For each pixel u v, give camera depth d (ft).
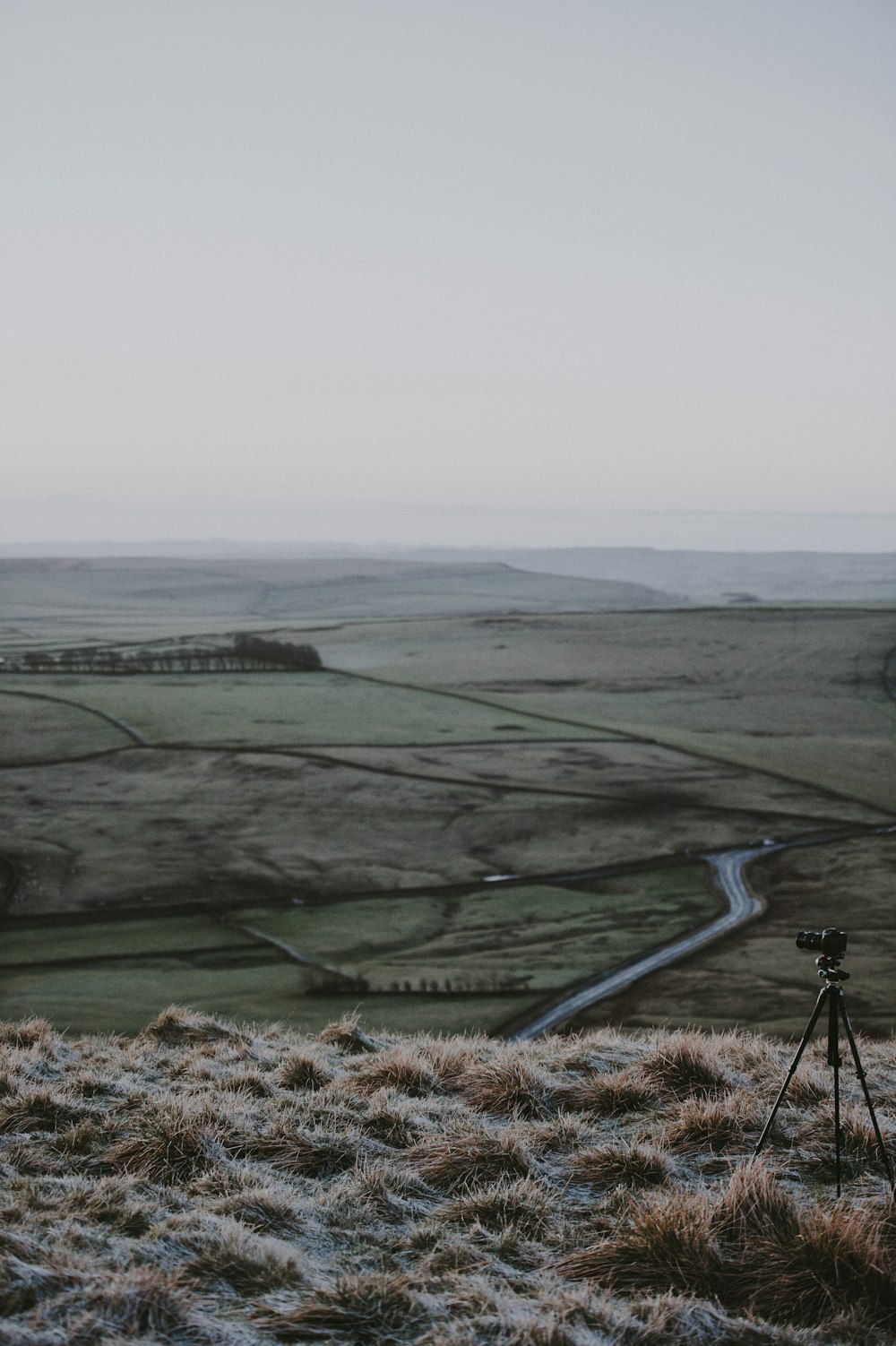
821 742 555.28
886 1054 42.55
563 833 397.80
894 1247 21.65
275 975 247.91
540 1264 22.45
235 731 534.78
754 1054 39.19
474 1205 25.08
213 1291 20.22
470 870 359.66
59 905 315.17
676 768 483.92
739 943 277.85
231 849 374.43
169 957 265.75
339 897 329.31
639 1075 35.09
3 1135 29.94
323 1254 22.90
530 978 247.91
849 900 319.27
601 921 304.50
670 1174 26.99
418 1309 19.53
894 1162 26.99
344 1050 44.52
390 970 254.47
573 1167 27.68
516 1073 34.50
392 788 448.65
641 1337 18.81
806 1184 26.20
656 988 238.68
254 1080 36.01
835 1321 19.22
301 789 444.14
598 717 602.85
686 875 351.46
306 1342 18.51
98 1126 30.76
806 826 403.75
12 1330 17.40
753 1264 21.40
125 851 368.68
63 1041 45.14
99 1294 18.65
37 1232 22.15
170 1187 26.16
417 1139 30.32
